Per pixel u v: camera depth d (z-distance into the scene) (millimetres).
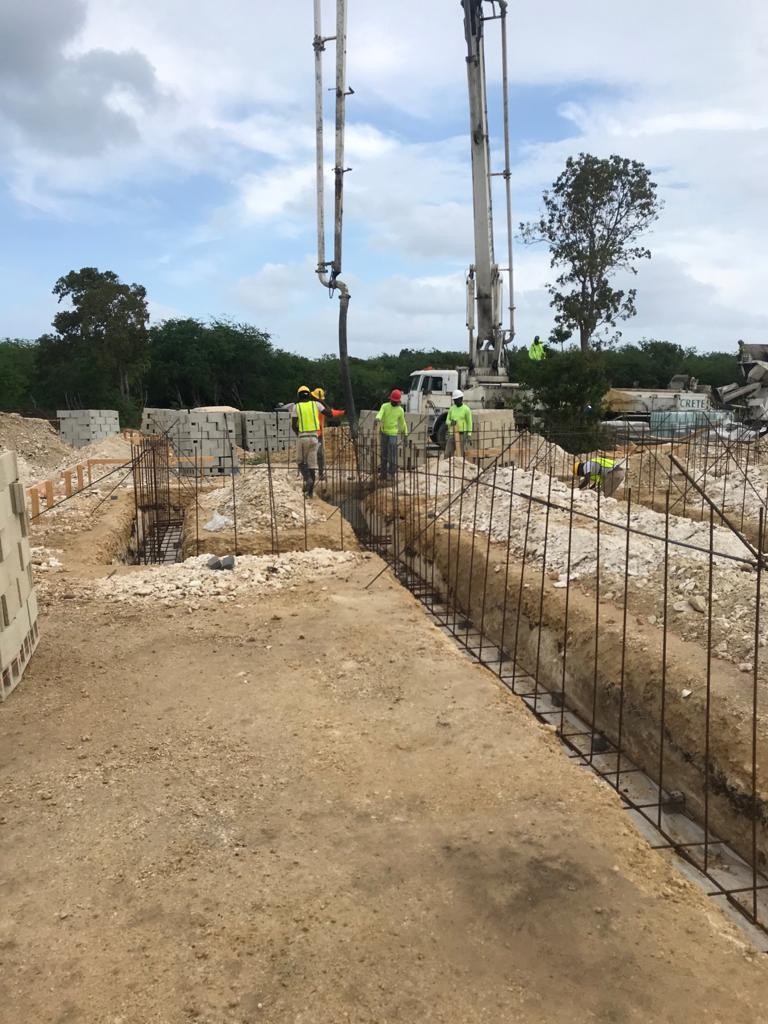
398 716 4883
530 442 19031
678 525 8328
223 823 3691
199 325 41750
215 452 19672
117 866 3348
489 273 19734
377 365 50938
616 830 3682
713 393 30438
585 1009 2609
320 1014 2561
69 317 33719
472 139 18719
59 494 13953
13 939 2902
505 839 3574
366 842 3549
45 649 5965
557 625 6711
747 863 4277
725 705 4836
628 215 36500
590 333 38031
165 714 4887
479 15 17812
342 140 13617
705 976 2766
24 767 4207
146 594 7398
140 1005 2590
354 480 15422
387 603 7199
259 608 7051
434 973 2754
